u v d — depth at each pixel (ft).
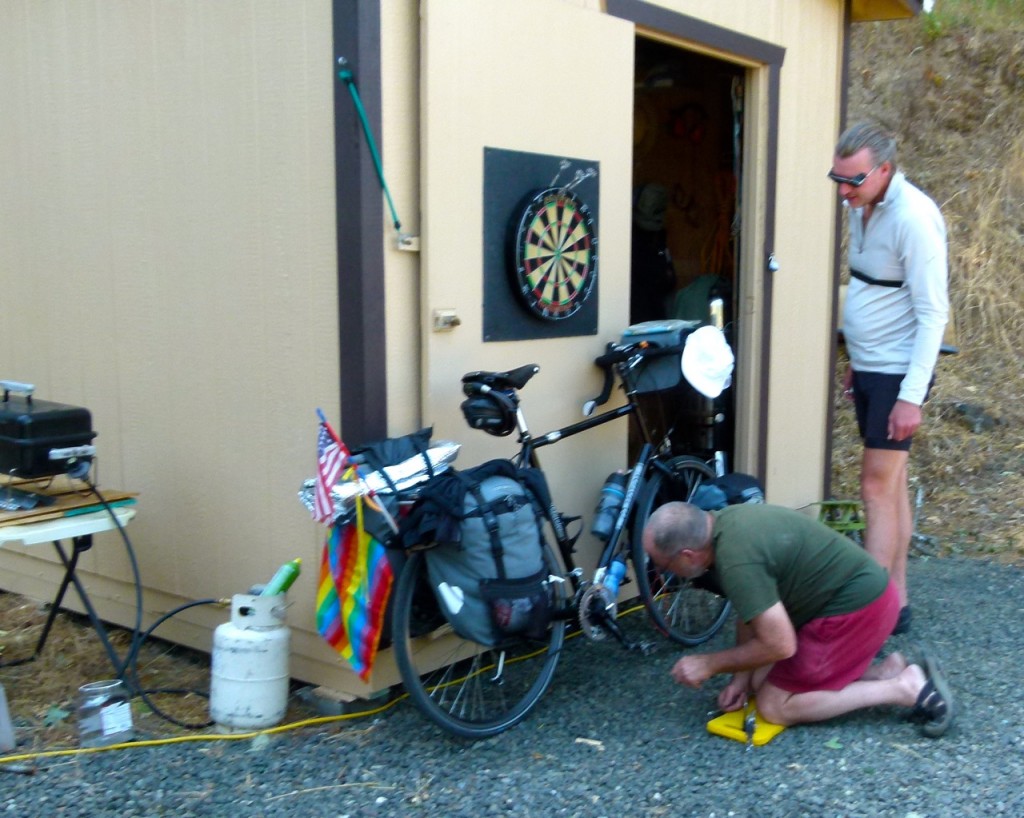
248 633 10.56
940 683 10.30
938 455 21.84
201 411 12.04
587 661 12.66
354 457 9.95
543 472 12.29
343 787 9.43
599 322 13.17
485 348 11.57
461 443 11.39
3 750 10.20
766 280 16.37
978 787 9.33
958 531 18.95
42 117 13.34
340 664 11.05
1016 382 24.32
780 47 16.12
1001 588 15.79
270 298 11.21
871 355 13.05
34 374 14.02
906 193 12.47
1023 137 29.14
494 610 9.81
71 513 11.07
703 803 9.09
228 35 11.20
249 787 9.45
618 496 12.26
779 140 16.37
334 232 10.57
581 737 10.46
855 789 9.29
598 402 12.84
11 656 12.85
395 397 10.84
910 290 12.46
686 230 20.93
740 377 16.53
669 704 11.30
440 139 10.81
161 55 11.87
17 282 14.03
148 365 12.53
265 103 10.98
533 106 11.88
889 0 17.84
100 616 13.79
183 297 12.05
